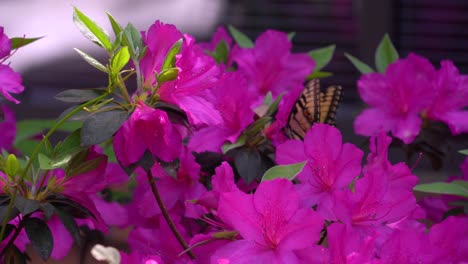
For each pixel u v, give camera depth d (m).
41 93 3.28
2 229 0.85
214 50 1.17
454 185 0.88
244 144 0.95
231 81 0.93
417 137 1.10
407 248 0.80
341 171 0.83
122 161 0.83
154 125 0.83
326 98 1.01
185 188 0.97
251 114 0.94
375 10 3.08
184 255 0.91
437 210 1.00
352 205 0.82
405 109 1.09
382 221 0.83
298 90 0.96
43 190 0.90
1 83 0.92
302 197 0.83
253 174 0.93
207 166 0.96
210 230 0.94
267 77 1.09
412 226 0.87
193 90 0.85
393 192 0.83
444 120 1.09
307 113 0.96
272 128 0.96
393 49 1.15
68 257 1.12
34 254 1.60
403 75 1.08
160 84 0.82
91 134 0.81
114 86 0.83
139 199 0.99
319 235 0.78
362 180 0.82
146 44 0.85
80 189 0.88
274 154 0.96
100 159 0.86
